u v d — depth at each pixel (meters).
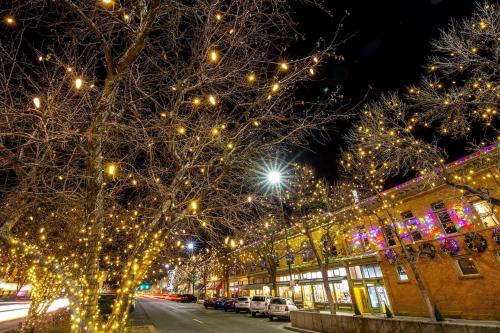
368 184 20.12
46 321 13.59
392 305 20.95
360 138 14.62
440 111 11.84
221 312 31.47
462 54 10.77
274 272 28.09
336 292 26.52
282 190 22.08
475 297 16.42
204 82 5.02
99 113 3.70
